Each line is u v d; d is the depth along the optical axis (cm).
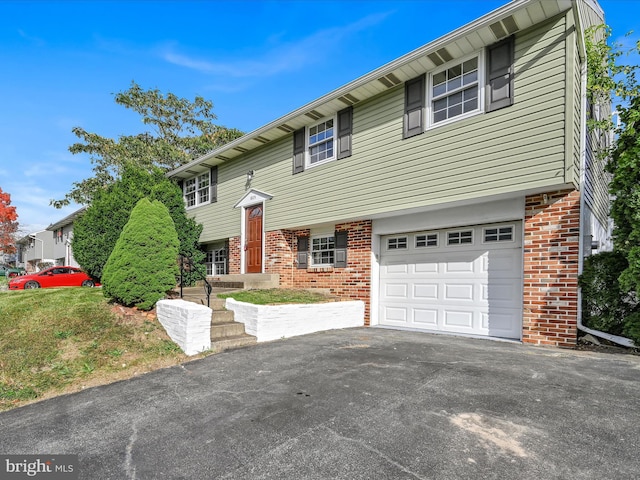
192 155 2108
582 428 311
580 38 628
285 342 693
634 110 682
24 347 575
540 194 662
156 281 759
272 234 1148
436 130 761
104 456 299
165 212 823
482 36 671
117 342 623
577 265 619
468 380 436
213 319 748
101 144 1839
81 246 1163
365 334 770
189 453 297
